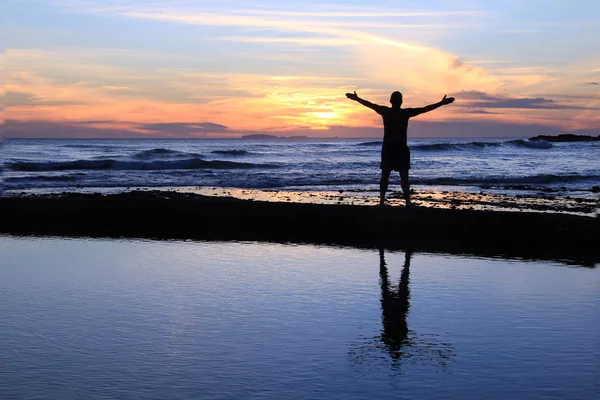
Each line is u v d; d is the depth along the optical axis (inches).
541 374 167.2
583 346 190.5
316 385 159.2
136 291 257.1
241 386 158.2
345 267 308.8
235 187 828.0
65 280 277.0
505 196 653.9
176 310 228.7
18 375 165.0
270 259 330.0
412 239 400.2
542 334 202.2
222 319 217.5
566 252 354.9
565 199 622.8
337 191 727.7
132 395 152.1
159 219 478.0
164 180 903.7
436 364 175.0
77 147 2452.0
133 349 185.8
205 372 167.8
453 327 210.2
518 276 289.3
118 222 476.7
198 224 462.0
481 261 327.0
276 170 1143.6
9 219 486.0
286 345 190.5
